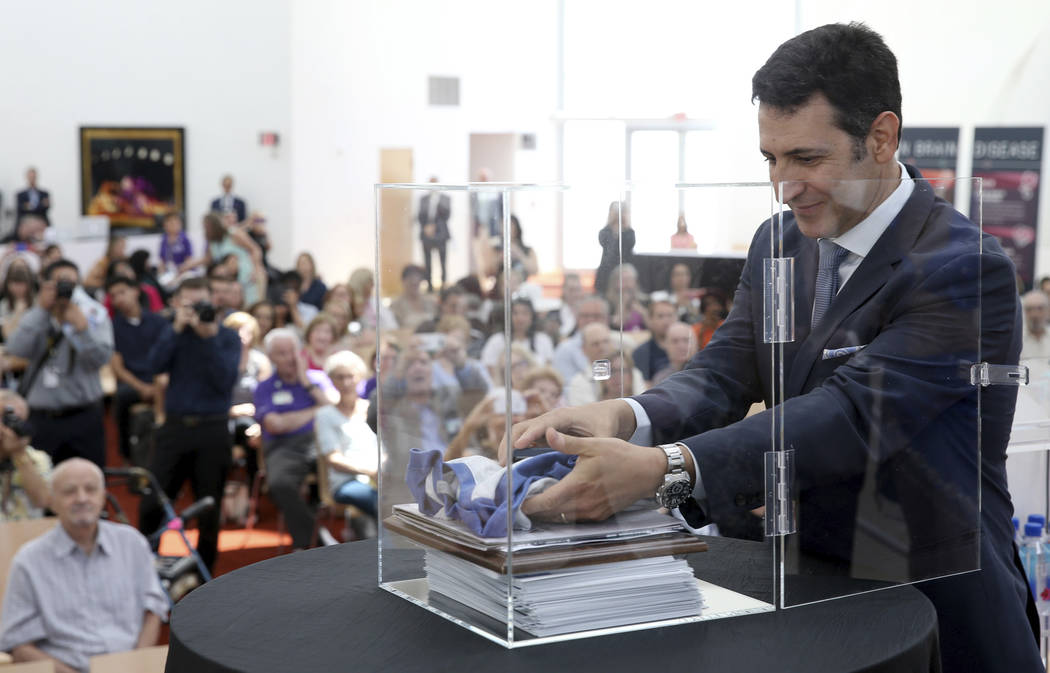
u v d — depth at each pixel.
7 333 8.24
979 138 6.91
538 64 13.52
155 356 5.06
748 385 1.13
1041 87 7.25
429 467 1.15
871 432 1.17
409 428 1.18
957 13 7.62
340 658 1.02
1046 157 6.57
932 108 7.83
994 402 1.30
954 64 7.67
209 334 5.09
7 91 13.74
